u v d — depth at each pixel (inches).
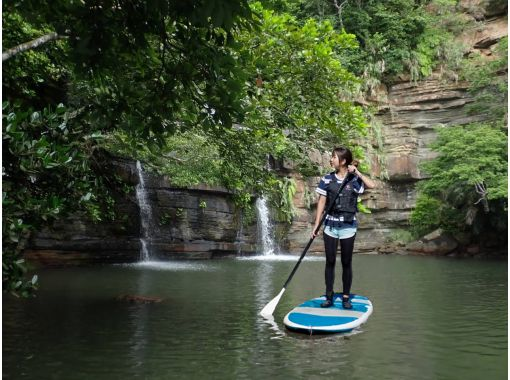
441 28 951.6
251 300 278.5
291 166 765.3
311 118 281.6
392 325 211.0
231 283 363.3
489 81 824.3
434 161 807.7
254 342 178.9
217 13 132.7
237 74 168.4
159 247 619.8
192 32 156.9
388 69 930.7
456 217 791.1
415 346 176.1
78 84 260.4
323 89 270.7
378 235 861.8
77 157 205.8
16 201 156.8
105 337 187.2
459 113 888.3
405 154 877.2
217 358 159.3
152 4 144.9
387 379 140.8
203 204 648.4
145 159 499.8
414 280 399.5
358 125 285.7
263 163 330.3
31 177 175.5
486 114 860.6
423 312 245.3
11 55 177.0
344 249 212.4
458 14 951.0
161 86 182.1
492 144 740.0
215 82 166.6
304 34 254.8
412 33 949.2
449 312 246.2
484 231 783.1
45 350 169.2
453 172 747.4
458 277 425.4
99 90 196.2
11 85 290.0
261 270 470.3
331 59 259.4
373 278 414.6
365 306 221.3
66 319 219.9
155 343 178.2
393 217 866.1
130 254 588.1
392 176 870.4
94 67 166.1
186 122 250.1
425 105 906.1
